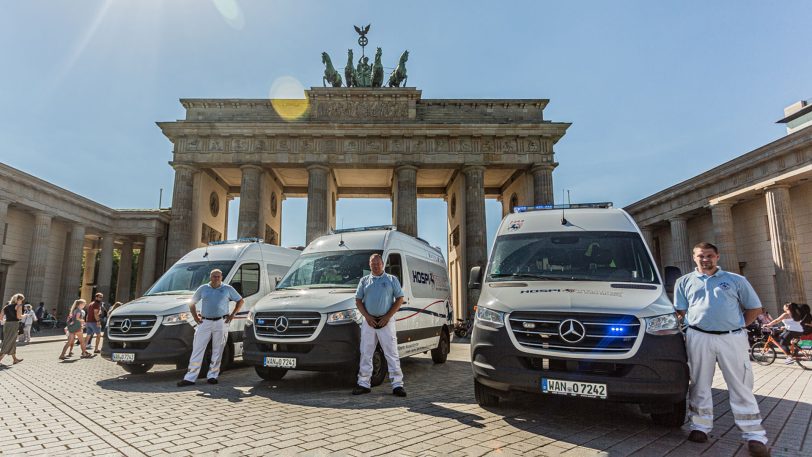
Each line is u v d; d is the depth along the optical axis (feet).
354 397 26.12
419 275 39.60
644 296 20.07
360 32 147.54
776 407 25.05
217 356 31.73
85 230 134.51
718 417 22.18
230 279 38.88
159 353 32.45
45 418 21.34
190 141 124.26
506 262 25.08
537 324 19.54
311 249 36.73
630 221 25.75
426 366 41.70
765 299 97.76
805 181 86.94
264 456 15.80
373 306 27.20
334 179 144.97
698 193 111.24
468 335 97.09
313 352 27.50
